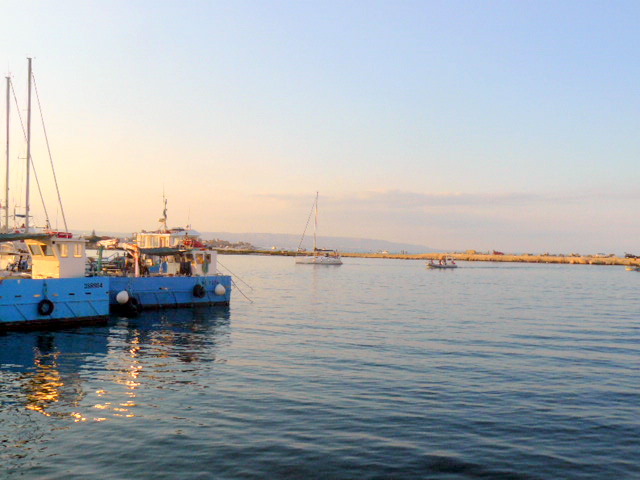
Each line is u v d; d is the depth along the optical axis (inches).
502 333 1293.1
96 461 489.4
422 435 571.2
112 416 613.0
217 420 604.1
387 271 5098.4
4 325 1135.0
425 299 2250.2
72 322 1235.9
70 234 1269.7
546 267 6958.7
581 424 616.1
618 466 502.3
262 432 568.7
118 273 1630.2
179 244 1711.4
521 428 599.5
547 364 934.4
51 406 649.0
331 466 489.4
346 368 877.8
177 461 491.8
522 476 478.3
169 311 1563.7
